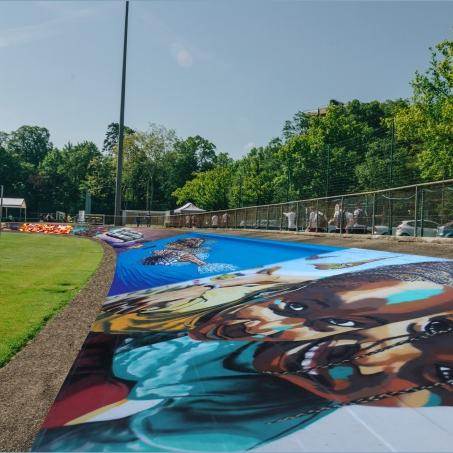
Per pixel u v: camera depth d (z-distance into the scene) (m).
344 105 85.25
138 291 12.70
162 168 107.38
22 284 15.85
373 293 7.89
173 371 6.13
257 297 9.35
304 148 59.69
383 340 6.02
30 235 47.69
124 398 5.47
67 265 21.81
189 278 13.19
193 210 53.09
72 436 4.74
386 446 4.01
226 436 4.41
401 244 12.59
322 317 7.29
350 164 53.38
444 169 36.03
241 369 5.93
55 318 10.52
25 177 118.00
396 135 37.72
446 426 4.23
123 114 50.88
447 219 12.56
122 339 7.90
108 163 114.62
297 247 14.72
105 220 68.00
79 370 6.51
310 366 5.72
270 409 4.82
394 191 15.15
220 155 125.69
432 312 6.53
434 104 35.88
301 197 55.88
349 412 4.59
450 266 8.47
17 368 7.20
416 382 4.98
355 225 17.42
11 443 4.83
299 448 4.11
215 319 8.32
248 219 28.61
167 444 4.42
